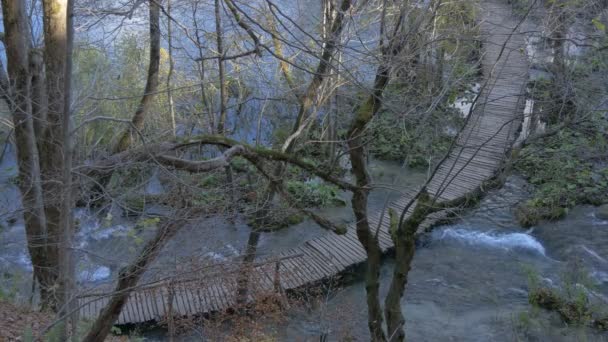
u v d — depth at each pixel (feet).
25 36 33.32
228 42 55.52
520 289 47.37
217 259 33.63
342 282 48.42
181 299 40.06
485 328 42.70
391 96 38.32
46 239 32.96
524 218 55.88
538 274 48.83
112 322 25.52
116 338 37.22
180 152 32.17
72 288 24.22
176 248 30.81
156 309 38.86
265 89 69.36
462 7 50.16
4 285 40.70
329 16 33.99
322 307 42.29
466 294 47.19
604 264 49.83
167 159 24.50
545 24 36.55
